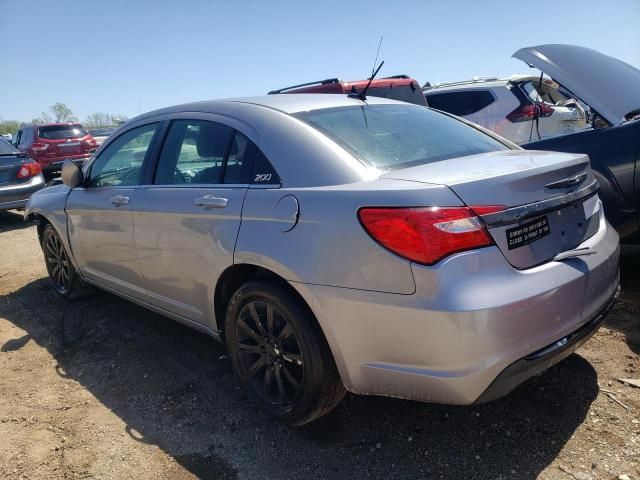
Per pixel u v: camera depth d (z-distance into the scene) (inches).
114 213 140.7
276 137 106.3
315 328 96.0
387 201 84.0
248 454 101.0
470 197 81.6
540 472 89.5
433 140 114.5
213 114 122.8
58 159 546.9
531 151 113.9
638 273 164.4
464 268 79.4
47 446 106.8
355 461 96.7
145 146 139.3
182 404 118.8
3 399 125.5
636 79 184.4
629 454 91.4
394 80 291.0
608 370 116.0
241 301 108.3
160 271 129.0
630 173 146.7
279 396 106.3
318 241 91.1
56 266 187.3
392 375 86.3
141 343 150.1
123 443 106.5
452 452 96.5
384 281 83.4
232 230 106.2
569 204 96.0
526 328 81.7
